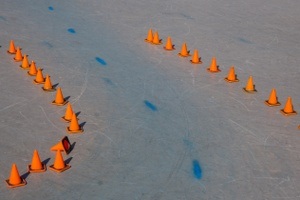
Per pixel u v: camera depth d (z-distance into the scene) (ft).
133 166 20.42
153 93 28.14
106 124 24.07
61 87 28.25
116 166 20.34
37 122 23.98
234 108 26.58
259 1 52.24
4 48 34.30
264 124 24.84
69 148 21.29
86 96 27.22
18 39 36.22
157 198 18.30
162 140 22.76
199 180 19.67
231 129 24.13
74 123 23.04
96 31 39.06
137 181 19.34
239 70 32.30
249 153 21.94
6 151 21.18
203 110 26.18
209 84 29.81
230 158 21.44
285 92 28.99
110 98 27.17
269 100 27.25
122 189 18.76
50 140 22.22
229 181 19.69
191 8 47.88
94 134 22.97
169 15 44.91
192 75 31.17
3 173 19.45
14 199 17.83
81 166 20.20
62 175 19.47
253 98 28.02
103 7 46.37
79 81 29.30
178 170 20.30
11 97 26.68
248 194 18.85
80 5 46.65
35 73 29.91
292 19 45.80
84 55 33.73
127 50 35.19
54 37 37.14
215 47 36.73
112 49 35.22
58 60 32.53
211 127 24.27
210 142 22.77
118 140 22.53
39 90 27.73
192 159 21.21
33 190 18.42
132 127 23.90
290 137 23.59
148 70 31.63
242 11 47.65
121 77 30.27
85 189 18.63
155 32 39.45
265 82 30.48
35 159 19.60
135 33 39.09
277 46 37.83
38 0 47.80
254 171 20.51
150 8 47.06
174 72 31.50
